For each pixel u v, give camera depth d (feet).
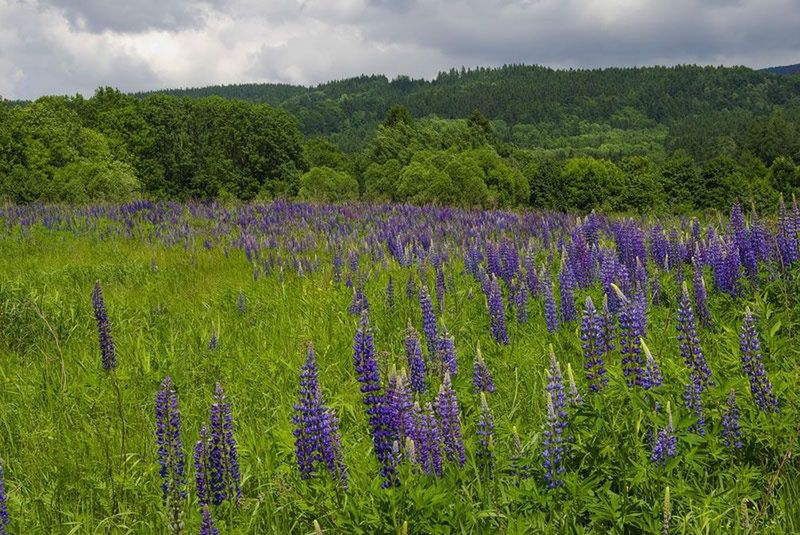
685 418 12.65
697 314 22.84
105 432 18.26
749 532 10.89
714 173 156.35
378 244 45.52
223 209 74.54
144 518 14.05
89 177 104.63
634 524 11.47
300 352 23.98
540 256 40.11
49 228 62.18
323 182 117.91
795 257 25.85
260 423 18.24
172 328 28.43
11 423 19.34
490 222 58.95
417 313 28.50
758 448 13.50
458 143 214.48
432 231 52.16
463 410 16.53
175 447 14.32
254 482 14.96
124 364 23.80
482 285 30.78
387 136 207.21
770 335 17.60
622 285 25.85
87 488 15.35
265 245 50.70
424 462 13.48
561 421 12.91
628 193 148.56
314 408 13.25
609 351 16.94
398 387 13.55
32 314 29.14
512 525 11.09
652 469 12.30
